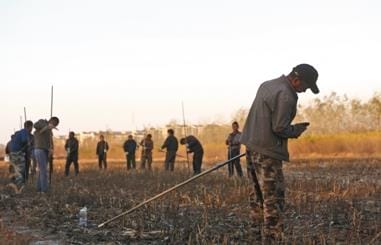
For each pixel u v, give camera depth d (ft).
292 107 22.99
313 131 213.46
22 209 38.63
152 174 73.61
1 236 26.86
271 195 23.02
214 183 55.72
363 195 42.96
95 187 55.16
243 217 32.81
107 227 30.71
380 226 27.84
